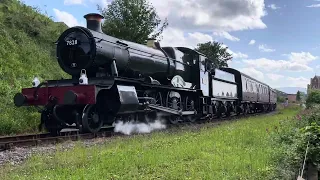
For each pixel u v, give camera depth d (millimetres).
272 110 45750
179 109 16156
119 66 12344
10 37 21250
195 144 9289
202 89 18609
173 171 6438
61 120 11406
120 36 27578
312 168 5852
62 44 11969
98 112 11758
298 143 6352
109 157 7359
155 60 14688
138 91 13383
